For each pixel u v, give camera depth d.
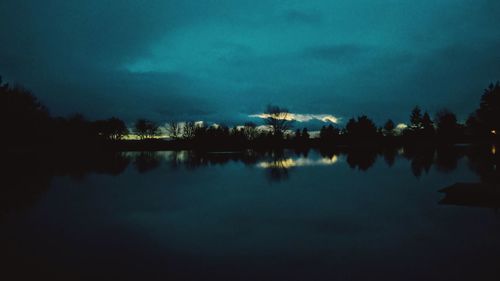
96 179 20.88
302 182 17.92
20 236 8.51
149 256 6.93
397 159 32.31
